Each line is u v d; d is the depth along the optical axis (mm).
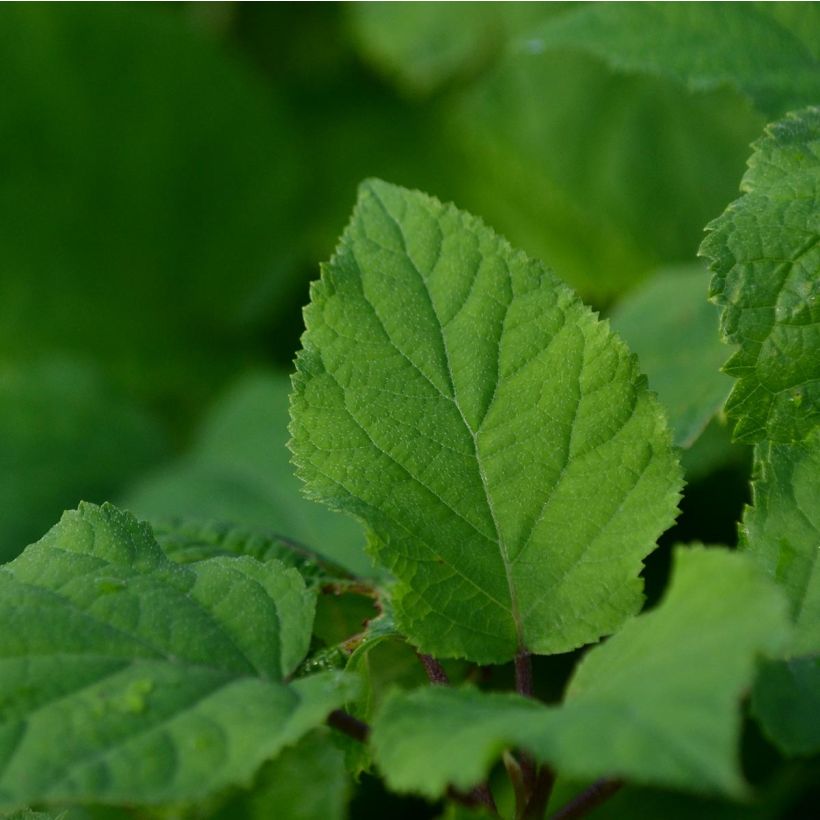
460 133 1039
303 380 528
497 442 525
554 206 1005
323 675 496
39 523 894
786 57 604
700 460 673
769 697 494
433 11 1015
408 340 530
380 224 536
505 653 518
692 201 956
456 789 499
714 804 632
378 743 472
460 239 534
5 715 485
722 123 938
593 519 521
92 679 492
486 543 521
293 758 593
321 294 531
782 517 525
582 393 525
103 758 479
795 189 543
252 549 571
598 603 518
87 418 975
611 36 618
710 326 640
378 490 522
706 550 479
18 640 497
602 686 476
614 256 989
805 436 531
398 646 564
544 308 529
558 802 627
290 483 749
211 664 499
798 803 626
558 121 995
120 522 521
